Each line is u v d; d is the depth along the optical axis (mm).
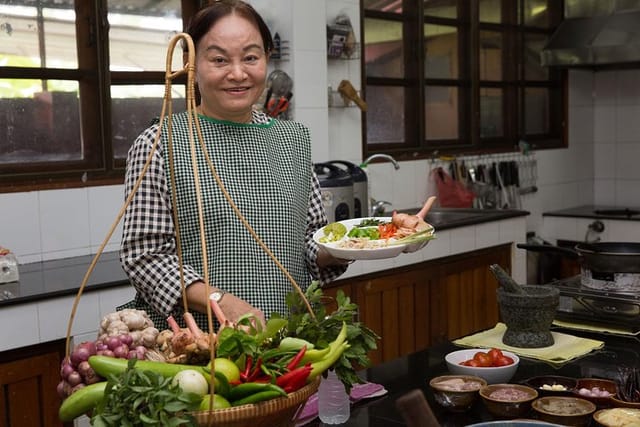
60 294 2691
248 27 1771
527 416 1698
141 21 3615
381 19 4711
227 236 1801
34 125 3311
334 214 3680
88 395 1229
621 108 6078
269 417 1233
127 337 1351
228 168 1826
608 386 1825
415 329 4086
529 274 5527
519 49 5602
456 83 5188
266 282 1827
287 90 3951
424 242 1933
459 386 1817
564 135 6043
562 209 6008
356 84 4488
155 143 1449
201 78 1795
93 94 3455
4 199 3111
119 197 3473
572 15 5590
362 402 1814
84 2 3418
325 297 1596
